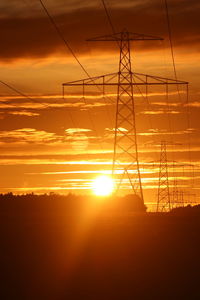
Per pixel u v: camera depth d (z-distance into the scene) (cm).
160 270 5859
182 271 5797
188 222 10369
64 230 8625
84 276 5544
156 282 5319
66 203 15638
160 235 8438
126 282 5325
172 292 4953
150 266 6066
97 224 9725
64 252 6769
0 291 4853
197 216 12081
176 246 7431
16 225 8875
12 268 5725
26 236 7781
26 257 6328
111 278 5491
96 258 6488
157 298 4762
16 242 7269
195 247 7356
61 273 5628
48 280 5322
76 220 10475
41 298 4688
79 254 6700
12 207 14800
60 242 7488
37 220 10044
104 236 8219
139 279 5441
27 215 11425
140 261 6356
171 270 5859
